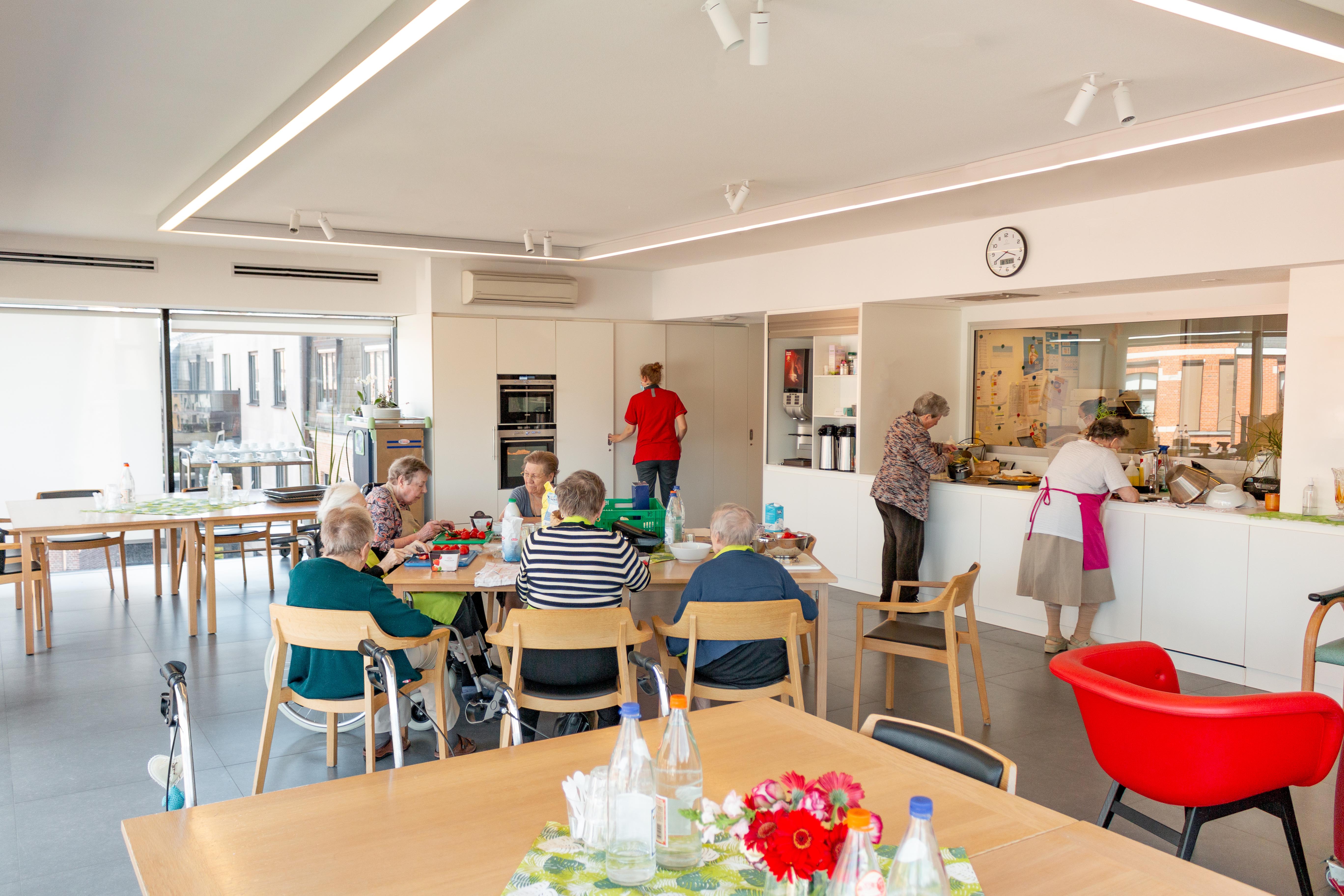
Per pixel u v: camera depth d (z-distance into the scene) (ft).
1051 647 17.33
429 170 15.33
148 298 23.85
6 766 12.10
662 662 11.97
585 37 9.41
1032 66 10.24
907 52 9.81
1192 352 18.43
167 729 13.42
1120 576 17.11
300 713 12.48
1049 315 21.01
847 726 13.79
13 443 23.89
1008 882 4.83
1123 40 9.43
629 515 15.23
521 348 26.94
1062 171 14.37
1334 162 13.66
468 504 26.40
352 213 19.33
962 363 23.22
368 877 4.77
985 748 6.41
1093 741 8.88
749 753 6.61
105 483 24.91
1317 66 10.18
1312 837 10.53
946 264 19.67
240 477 26.53
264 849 5.07
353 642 10.23
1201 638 15.92
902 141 13.42
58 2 8.80
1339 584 14.06
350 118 12.29
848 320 22.21
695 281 27.14
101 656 16.94
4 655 17.04
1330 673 14.34
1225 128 11.59
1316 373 14.62
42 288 22.61
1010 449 22.21
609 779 4.81
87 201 18.24
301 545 21.75
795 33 9.32
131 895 9.00
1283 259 14.29
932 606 13.08
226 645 17.69
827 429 23.38
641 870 4.70
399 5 8.57
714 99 11.44
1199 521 15.85
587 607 11.02
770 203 18.20
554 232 21.90
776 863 3.96
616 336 28.48
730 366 30.60
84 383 24.49
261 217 19.90
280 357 26.86
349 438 27.71
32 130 13.17
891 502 19.90
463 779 6.06
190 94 11.57
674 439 27.27
